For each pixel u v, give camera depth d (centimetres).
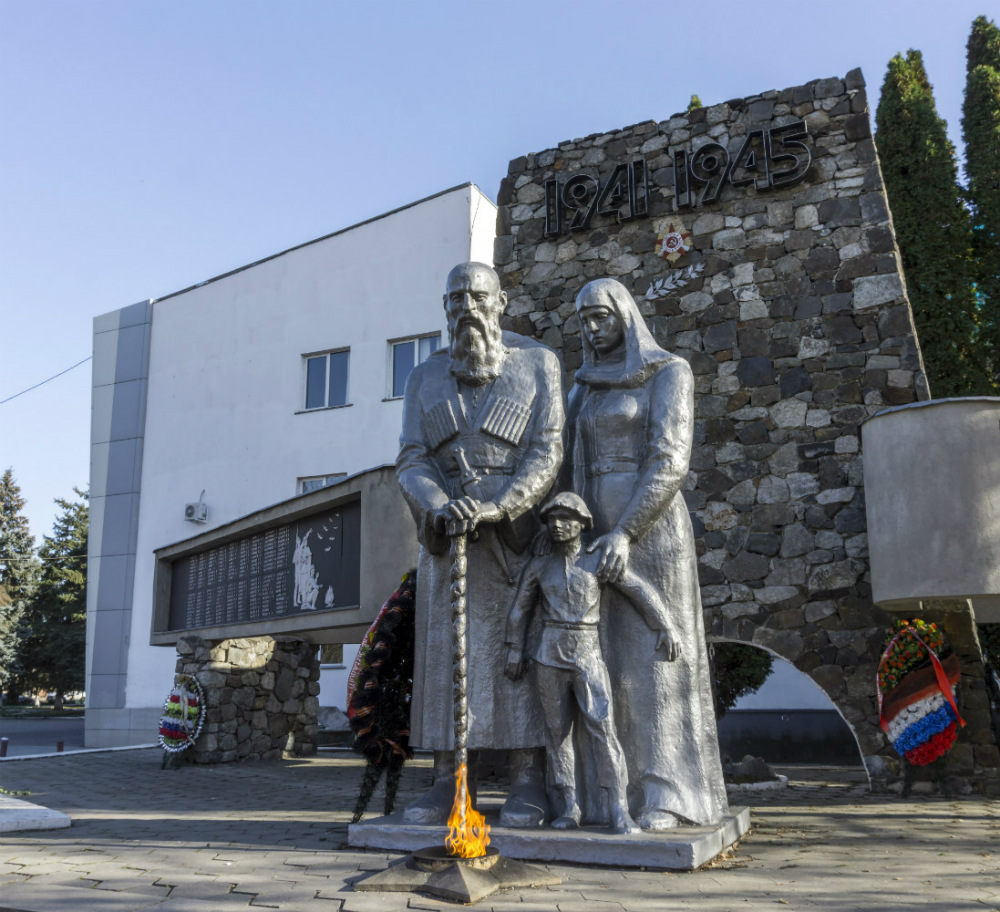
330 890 392
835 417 944
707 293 1024
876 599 816
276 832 575
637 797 489
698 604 528
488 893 377
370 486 954
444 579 522
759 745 1689
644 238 1073
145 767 1180
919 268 1530
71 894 387
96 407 2256
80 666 3938
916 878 425
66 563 4191
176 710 1185
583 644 486
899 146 1578
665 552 514
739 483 966
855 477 925
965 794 828
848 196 986
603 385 545
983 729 838
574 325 1094
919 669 819
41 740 2303
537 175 1160
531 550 511
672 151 1080
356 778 1010
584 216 1105
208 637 1199
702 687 519
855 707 883
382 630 579
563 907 360
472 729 494
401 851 480
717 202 1042
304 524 1061
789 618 920
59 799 807
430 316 1888
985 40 1797
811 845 526
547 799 493
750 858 475
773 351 982
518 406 520
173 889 396
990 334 1569
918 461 789
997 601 847
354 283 1983
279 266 2084
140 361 2227
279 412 2022
